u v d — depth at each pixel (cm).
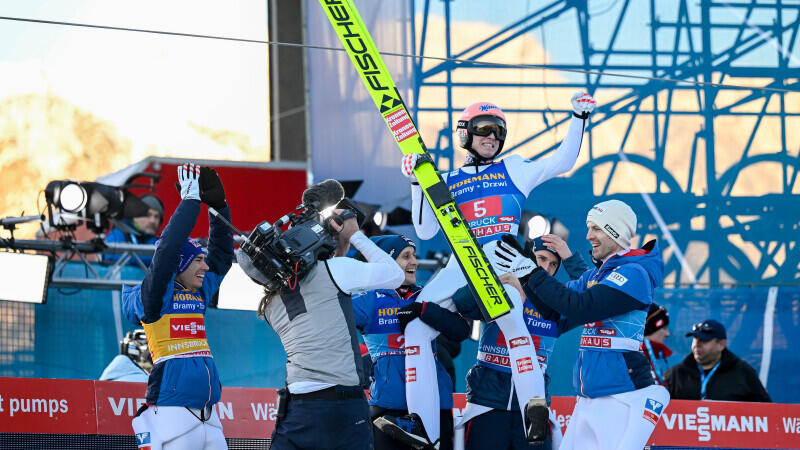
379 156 2016
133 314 971
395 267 911
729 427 1234
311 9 2264
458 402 1162
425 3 1958
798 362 1823
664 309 1445
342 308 877
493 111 1054
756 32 2003
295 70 2647
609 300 919
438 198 999
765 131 1977
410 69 1938
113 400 1123
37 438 1089
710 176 1948
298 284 871
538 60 1970
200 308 981
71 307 1603
